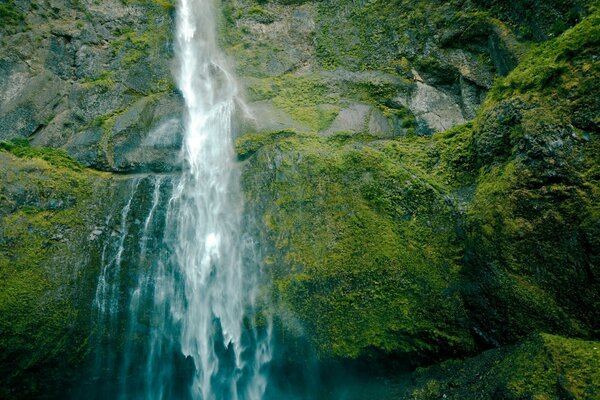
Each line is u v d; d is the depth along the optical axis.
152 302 6.93
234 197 7.25
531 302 5.08
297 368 6.58
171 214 7.43
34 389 6.73
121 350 6.84
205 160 7.91
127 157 7.84
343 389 6.58
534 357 4.59
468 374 5.38
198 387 7.11
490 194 5.56
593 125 4.86
